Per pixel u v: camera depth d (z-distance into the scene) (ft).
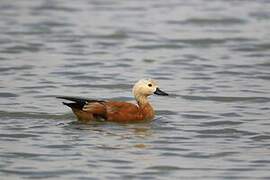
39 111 63.57
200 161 52.01
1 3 118.11
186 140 56.39
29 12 111.45
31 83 74.08
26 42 93.09
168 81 75.87
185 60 85.40
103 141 55.52
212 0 120.47
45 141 55.52
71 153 53.11
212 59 85.81
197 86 73.61
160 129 58.80
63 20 106.01
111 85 73.97
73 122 60.29
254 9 113.70
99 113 59.72
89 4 117.70
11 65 81.82
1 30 99.66
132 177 49.08
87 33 98.32
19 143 55.11
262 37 96.84
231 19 107.04
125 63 83.61
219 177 49.24
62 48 90.48
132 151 53.67
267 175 49.49
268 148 54.65
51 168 50.34
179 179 48.88
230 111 64.44
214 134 57.93
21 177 48.85
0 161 51.52
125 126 59.31
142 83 60.95
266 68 81.35
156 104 66.74
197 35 98.02
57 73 78.48
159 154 53.11
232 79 76.69
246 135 57.72
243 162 51.85
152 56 87.40
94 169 50.29
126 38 96.43
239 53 89.10
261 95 69.87
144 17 108.27
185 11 112.16
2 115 62.39
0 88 71.92
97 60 84.74
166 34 98.48
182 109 65.10
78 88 72.64
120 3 118.52
